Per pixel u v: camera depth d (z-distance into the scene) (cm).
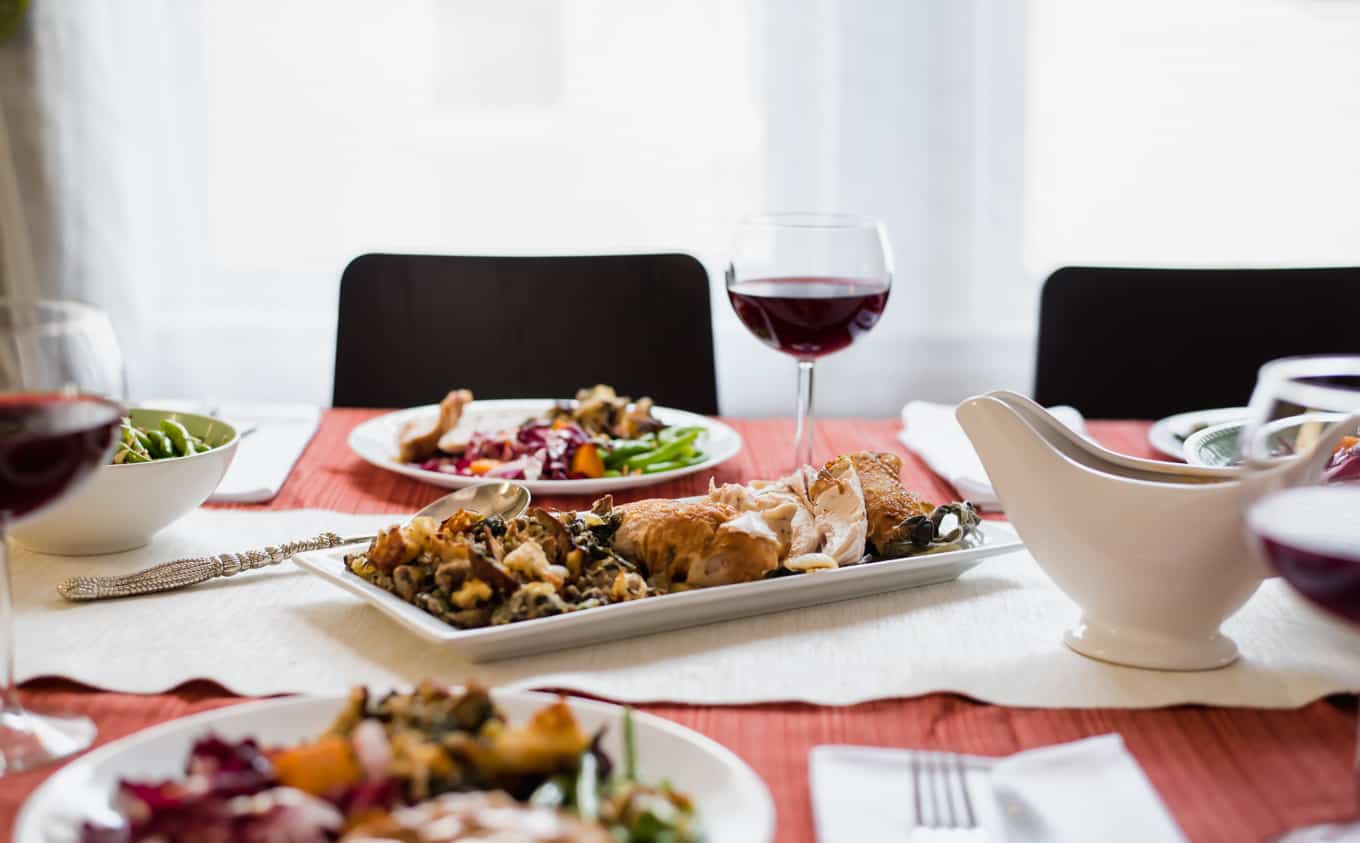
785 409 324
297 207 321
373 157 319
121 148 312
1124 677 88
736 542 97
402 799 60
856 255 134
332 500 135
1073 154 310
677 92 313
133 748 67
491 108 316
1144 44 305
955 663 90
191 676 86
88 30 306
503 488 117
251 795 59
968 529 110
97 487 107
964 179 307
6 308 75
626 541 99
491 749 62
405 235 323
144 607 100
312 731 72
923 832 62
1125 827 63
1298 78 307
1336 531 69
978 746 78
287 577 107
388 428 160
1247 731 80
